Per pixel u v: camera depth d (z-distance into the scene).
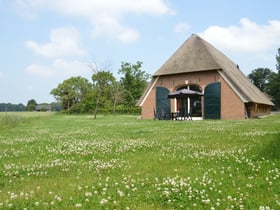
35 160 8.09
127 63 82.88
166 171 6.43
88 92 80.69
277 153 7.89
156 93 36.31
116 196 4.59
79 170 6.68
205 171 6.35
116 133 15.46
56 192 4.86
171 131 15.56
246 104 31.30
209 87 32.31
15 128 22.02
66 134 15.59
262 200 4.37
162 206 4.20
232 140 10.93
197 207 4.14
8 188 5.25
